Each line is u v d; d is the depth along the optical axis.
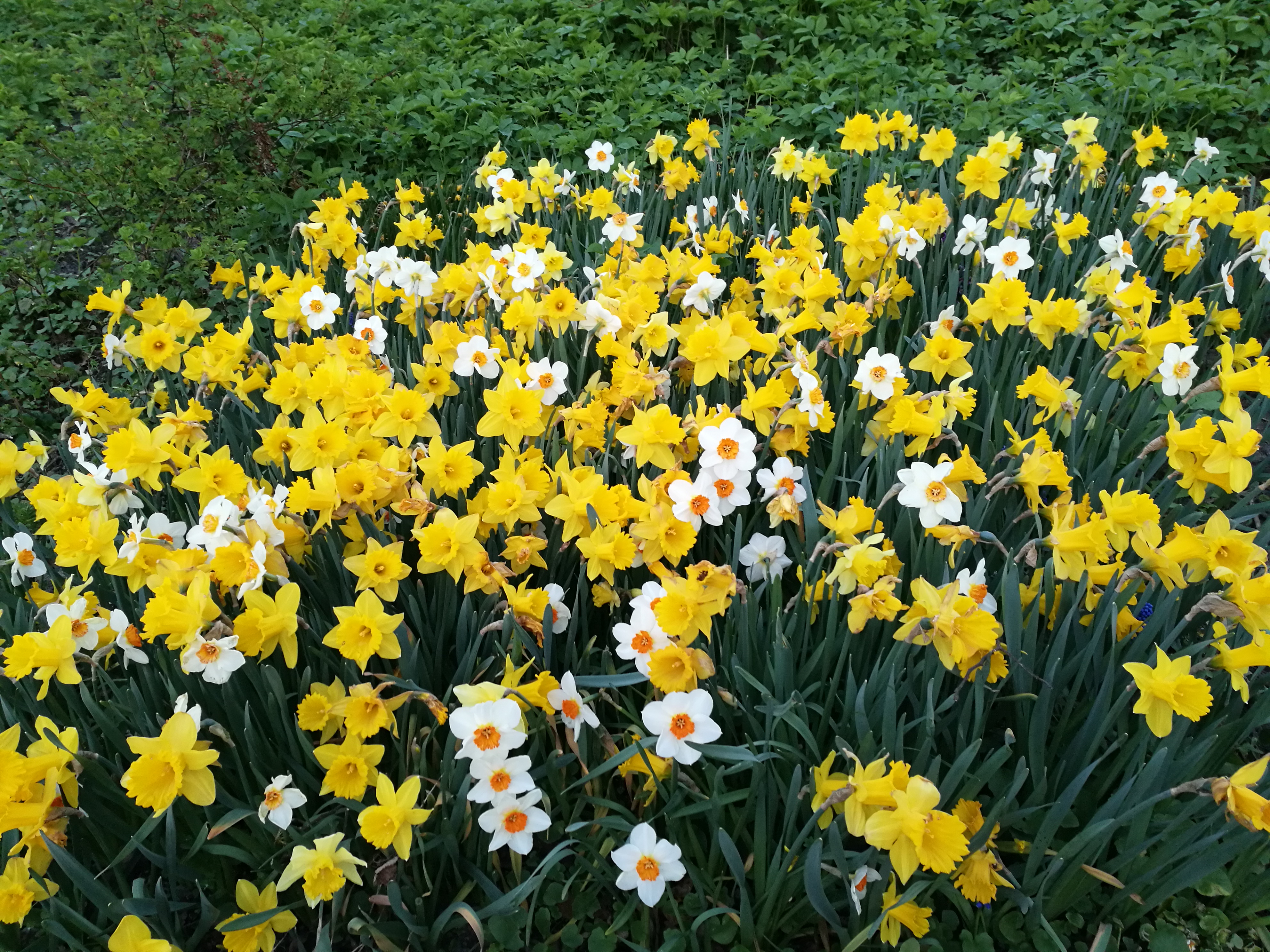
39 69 6.30
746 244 4.14
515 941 1.91
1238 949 1.93
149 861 2.00
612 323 2.82
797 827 1.95
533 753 2.02
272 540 2.05
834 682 2.01
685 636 1.95
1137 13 5.89
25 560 2.42
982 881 1.82
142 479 2.33
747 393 2.90
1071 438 2.63
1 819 1.68
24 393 3.96
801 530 2.30
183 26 4.78
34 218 4.20
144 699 2.05
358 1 6.64
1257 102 5.07
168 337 3.06
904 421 2.39
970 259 3.72
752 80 5.67
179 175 4.26
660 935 2.01
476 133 5.10
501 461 2.29
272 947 1.84
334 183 4.91
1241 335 3.77
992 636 1.76
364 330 2.95
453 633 2.26
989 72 6.13
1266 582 1.78
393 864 1.84
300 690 2.00
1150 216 3.76
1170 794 1.68
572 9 6.43
